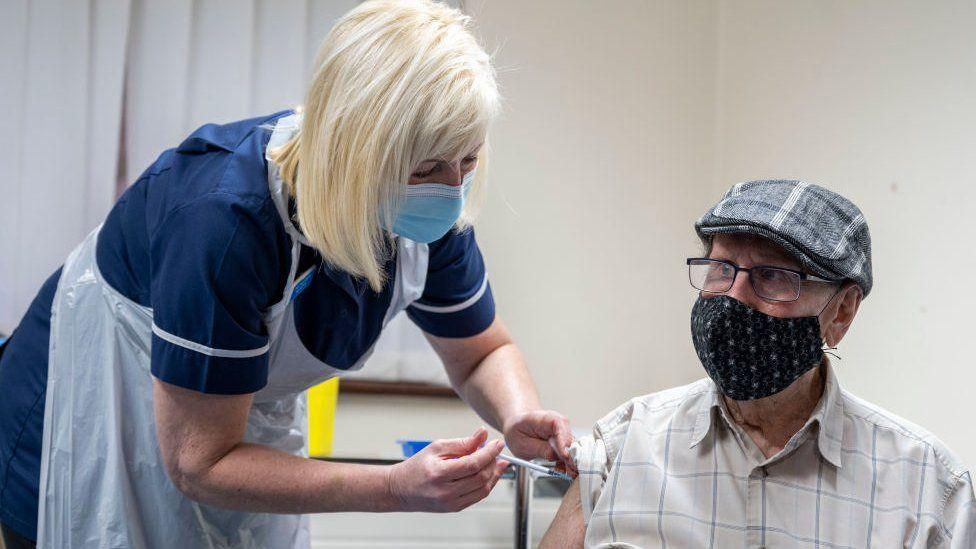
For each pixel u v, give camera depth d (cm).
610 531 130
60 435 146
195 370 123
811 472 127
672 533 127
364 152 110
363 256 116
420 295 154
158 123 273
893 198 209
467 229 155
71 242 271
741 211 123
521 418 151
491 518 247
